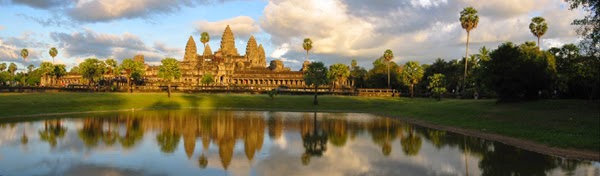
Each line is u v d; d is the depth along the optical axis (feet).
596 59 163.22
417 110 264.93
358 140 146.51
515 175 90.53
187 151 120.16
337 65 470.80
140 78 570.46
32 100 274.57
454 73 448.24
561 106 186.29
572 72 214.69
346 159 110.01
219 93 443.32
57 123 194.80
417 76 409.69
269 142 140.15
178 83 575.38
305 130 177.68
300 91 444.96
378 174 93.25
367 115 272.10
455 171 95.71
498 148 126.11
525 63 220.02
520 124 159.02
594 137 122.62
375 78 561.43
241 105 345.10
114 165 100.12
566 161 103.35
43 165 99.19
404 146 132.16
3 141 135.03
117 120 214.28
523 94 232.53
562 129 138.92
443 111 234.99
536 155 112.57
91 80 529.86
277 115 266.36
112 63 525.75
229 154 115.96
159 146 128.57
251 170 96.58
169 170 95.66
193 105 342.64
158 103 336.70
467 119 195.83
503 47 231.09
